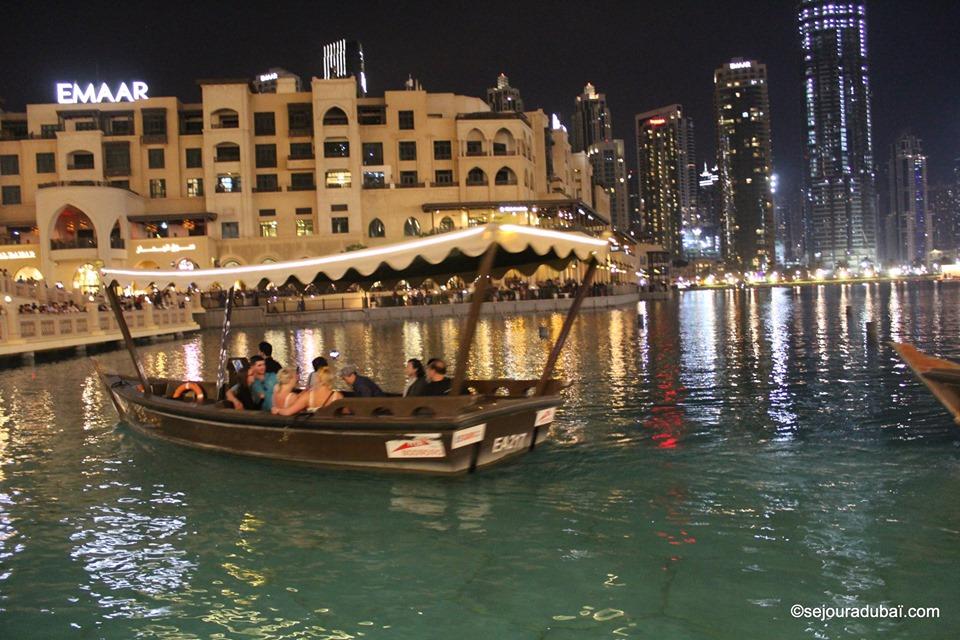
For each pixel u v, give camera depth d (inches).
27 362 1152.8
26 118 3058.6
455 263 472.4
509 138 3105.3
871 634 240.7
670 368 839.7
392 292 2551.7
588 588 276.2
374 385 472.7
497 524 341.4
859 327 1396.4
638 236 5162.4
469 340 395.5
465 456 402.0
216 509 375.2
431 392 449.1
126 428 586.9
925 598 261.7
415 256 395.5
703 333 1333.7
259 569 302.7
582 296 450.3
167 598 279.7
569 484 395.9
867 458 429.1
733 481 394.9
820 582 275.6
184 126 3043.8
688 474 409.4
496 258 463.2
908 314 1788.9
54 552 326.6
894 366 797.2
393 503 373.7
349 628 253.6
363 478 414.9
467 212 2977.4
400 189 2987.2
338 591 280.8
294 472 430.9
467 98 3312.0
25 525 361.4
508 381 474.0
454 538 327.0
